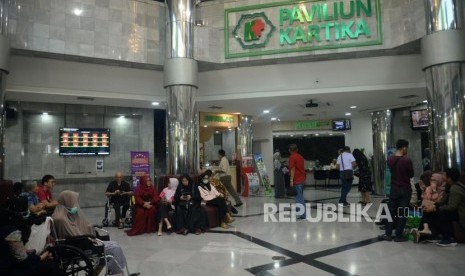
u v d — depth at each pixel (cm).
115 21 760
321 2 777
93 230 392
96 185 959
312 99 916
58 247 312
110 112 977
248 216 744
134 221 598
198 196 618
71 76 774
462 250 455
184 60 760
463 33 612
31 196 535
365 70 798
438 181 502
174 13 768
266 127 1494
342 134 1619
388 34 735
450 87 608
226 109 1070
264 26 803
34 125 899
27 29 675
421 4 668
